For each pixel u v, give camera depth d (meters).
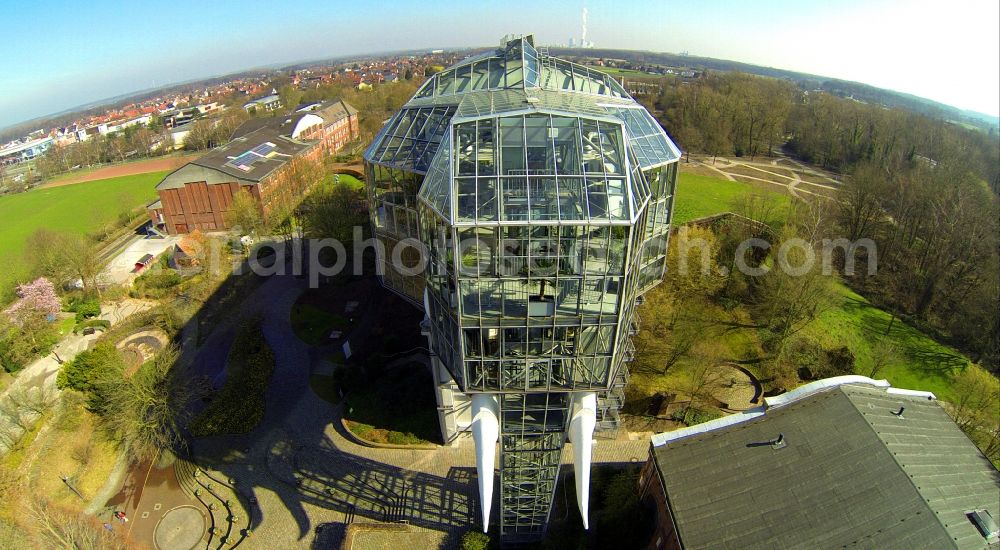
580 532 32.28
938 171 85.56
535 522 31.83
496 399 26.28
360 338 52.62
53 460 39.22
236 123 159.25
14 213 98.69
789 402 30.52
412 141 34.78
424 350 49.06
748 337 50.75
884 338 52.28
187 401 44.25
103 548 33.12
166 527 35.28
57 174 137.50
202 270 65.75
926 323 59.47
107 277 66.75
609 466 36.84
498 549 32.50
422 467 38.19
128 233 83.38
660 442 30.50
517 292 21.67
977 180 88.62
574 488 35.88
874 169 83.44
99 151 153.50
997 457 36.94
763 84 180.75
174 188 78.88
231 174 78.25
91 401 42.78
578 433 25.08
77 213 96.88
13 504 35.34
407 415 42.31
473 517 34.56
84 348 53.72
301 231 69.62
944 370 49.22
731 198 82.31
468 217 20.48
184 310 59.28
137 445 40.56
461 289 21.52
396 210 36.03
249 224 73.00
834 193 88.00
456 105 34.09
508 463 28.59
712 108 126.56
